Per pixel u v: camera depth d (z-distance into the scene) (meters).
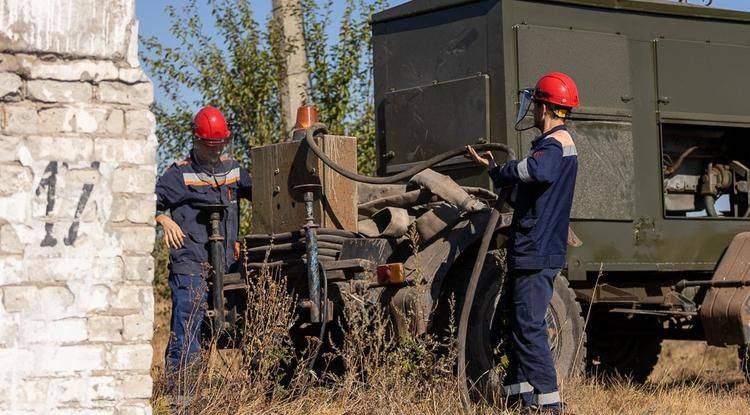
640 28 8.61
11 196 5.19
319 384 7.29
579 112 8.21
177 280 7.12
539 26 8.09
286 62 12.03
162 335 10.39
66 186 5.28
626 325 9.41
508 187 6.47
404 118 8.37
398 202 7.34
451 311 6.77
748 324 7.93
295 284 7.22
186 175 7.23
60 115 5.29
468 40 8.10
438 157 6.88
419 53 8.36
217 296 7.02
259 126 12.14
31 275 5.20
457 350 6.68
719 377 9.88
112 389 5.29
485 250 6.61
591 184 8.21
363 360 6.79
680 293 8.62
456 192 7.14
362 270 6.92
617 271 8.41
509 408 6.57
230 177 7.42
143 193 5.41
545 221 6.28
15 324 5.16
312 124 7.61
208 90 12.30
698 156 9.50
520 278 6.34
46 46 5.27
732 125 8.98
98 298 5.29
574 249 8.11
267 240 7.36
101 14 5.38
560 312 7.45
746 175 9.45
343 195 7.23
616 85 8.40
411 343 6.64
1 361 5.13
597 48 8.33
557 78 6.51
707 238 8.80
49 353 5.21
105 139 5.36
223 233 7.36
